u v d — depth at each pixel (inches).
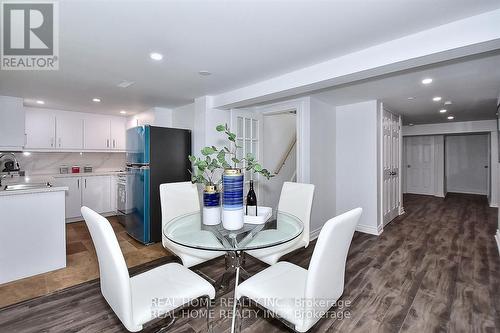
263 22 62.6
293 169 193.0
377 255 116.6
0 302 79.0
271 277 63.2
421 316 71.6
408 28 65.2
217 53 80.8
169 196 93.7
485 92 126.8
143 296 54.3
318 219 147.0
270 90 106.2
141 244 132.6
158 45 75.1
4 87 118.0
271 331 66.3
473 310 74.0
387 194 170.9
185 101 148.4
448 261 108.9
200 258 82.6
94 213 51.3
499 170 130.4
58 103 153.3
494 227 159.6
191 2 54.2
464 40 60.5
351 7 56.2
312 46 75.7
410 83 111.7
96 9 56.7
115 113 187.9
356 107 156.7
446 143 308.3
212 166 77.6
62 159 186.1
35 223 96.9
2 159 148.7
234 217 70.4
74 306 77.0
